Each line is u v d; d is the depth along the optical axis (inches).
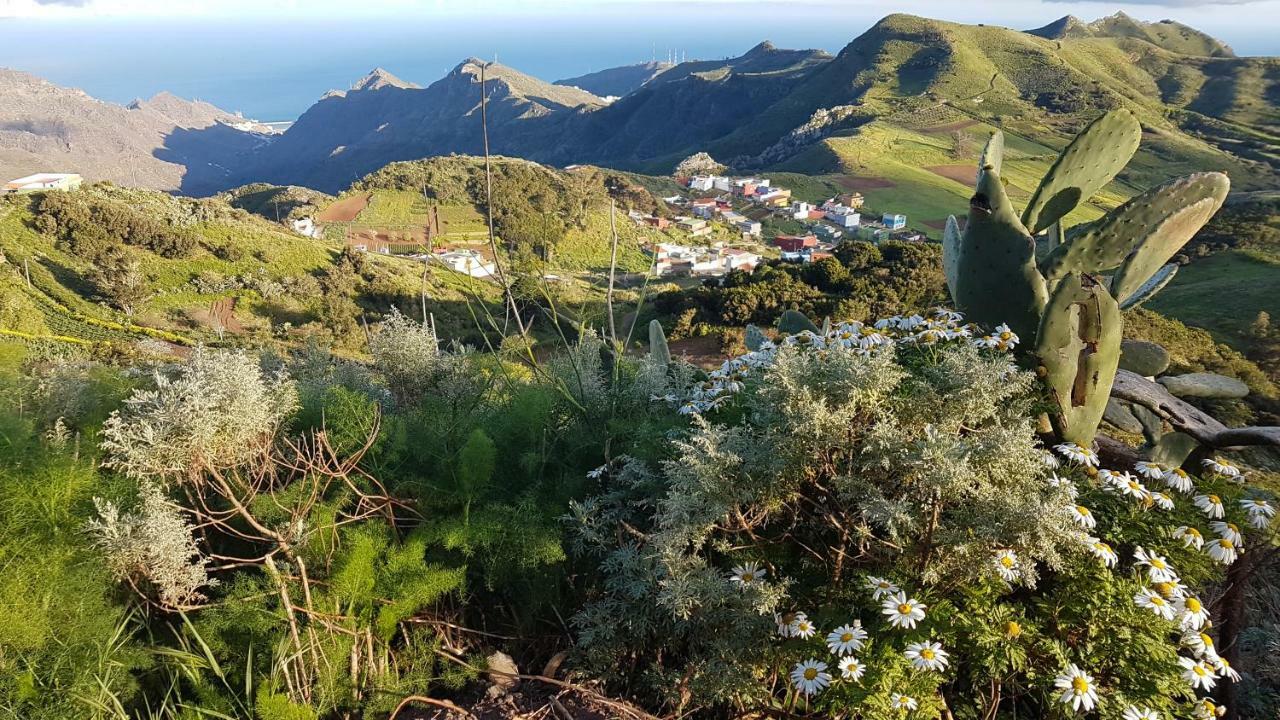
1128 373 165.8
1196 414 146.5
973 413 102.6
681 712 92.7
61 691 82.7
